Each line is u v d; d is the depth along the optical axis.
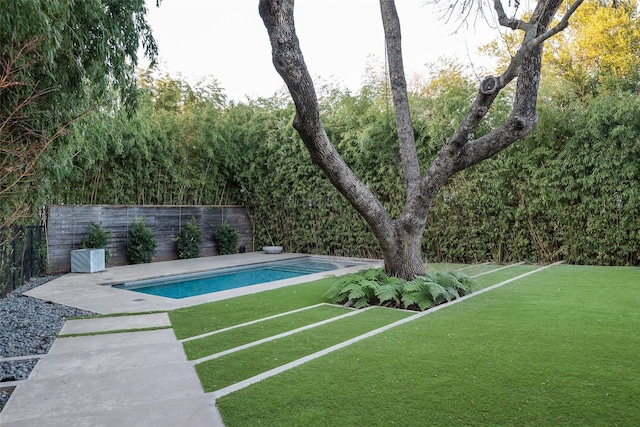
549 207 9.01
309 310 5.41
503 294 5.94
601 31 12.98
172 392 2.88
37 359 3.73
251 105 14.31
